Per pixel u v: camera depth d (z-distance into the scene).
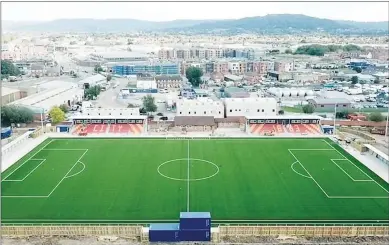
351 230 80.00
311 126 160.50
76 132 158.12
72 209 92.56
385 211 91.62
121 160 126.88
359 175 113.56
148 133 158.50
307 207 93.44
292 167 119.94
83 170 117.75
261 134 156.00
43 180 109.81
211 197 99.00
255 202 96.12
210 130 162.75
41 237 79.62
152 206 94.12
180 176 112.94
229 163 123.56
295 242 77.50
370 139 153.62
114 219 87.88
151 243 78.00
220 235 80.00
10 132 160.25
